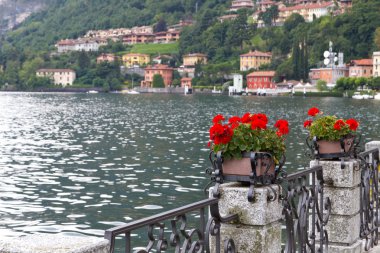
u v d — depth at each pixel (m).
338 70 199.88
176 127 70.31
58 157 39.69
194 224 18.30
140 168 33.84
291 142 48.03
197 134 59.81
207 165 35.06
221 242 5.61
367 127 66.75
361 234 8.45
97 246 3.71
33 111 111.44
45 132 63.22
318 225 7.34
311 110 8.24
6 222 19.50
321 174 7.35
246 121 5.79
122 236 17.23
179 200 23.78
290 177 6.15
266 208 5.58
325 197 7.86
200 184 27.78
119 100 171.25
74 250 3.59
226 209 5.65
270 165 5.70
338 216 7.93
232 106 130.88
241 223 5.61
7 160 37.75
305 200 6.66
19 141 52.25
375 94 178.88
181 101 162.12
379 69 193.12
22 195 24.62
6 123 77.25
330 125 7.96
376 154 9.24
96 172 32.19
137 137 56.50
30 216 20.48
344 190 7.88
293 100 165.12
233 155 5.60
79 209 21.84
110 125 74.31
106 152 42.97
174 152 42.66
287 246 6.13
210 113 103.50
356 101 156.75
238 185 5.78
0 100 166.12
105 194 25.00
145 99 178.38
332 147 7.98
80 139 54.34
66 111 111.69
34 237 3.81
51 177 30.22
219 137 5.58
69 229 18.75
